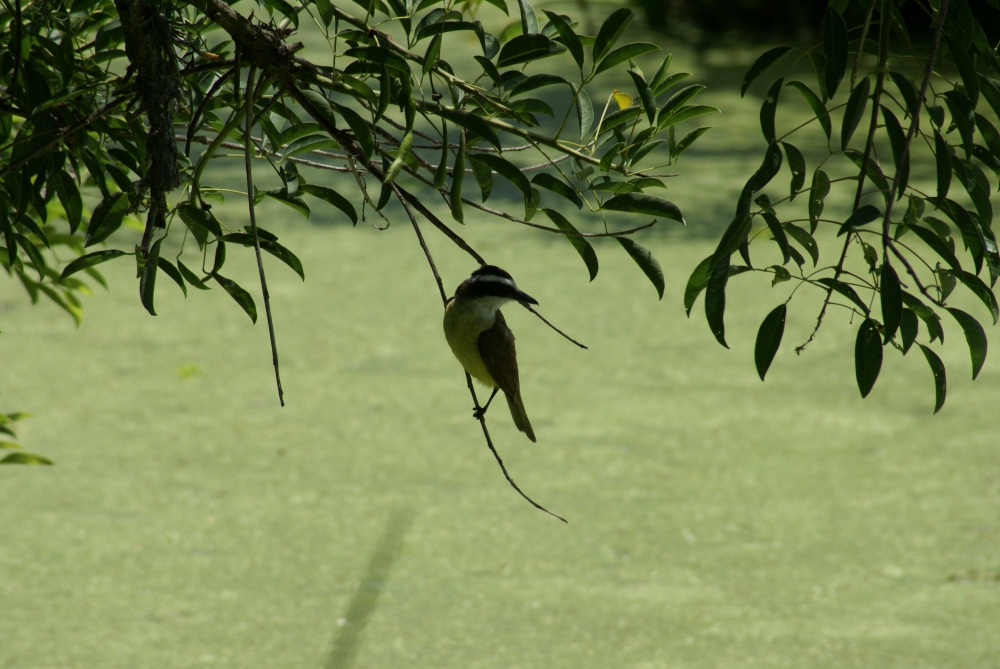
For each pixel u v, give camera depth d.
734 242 3.82
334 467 12.04
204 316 16.52
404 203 4.30
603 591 9.58
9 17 5.11
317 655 8.48
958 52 3.82
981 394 14.08
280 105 4.62
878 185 4.18
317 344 15.56
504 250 19.47
